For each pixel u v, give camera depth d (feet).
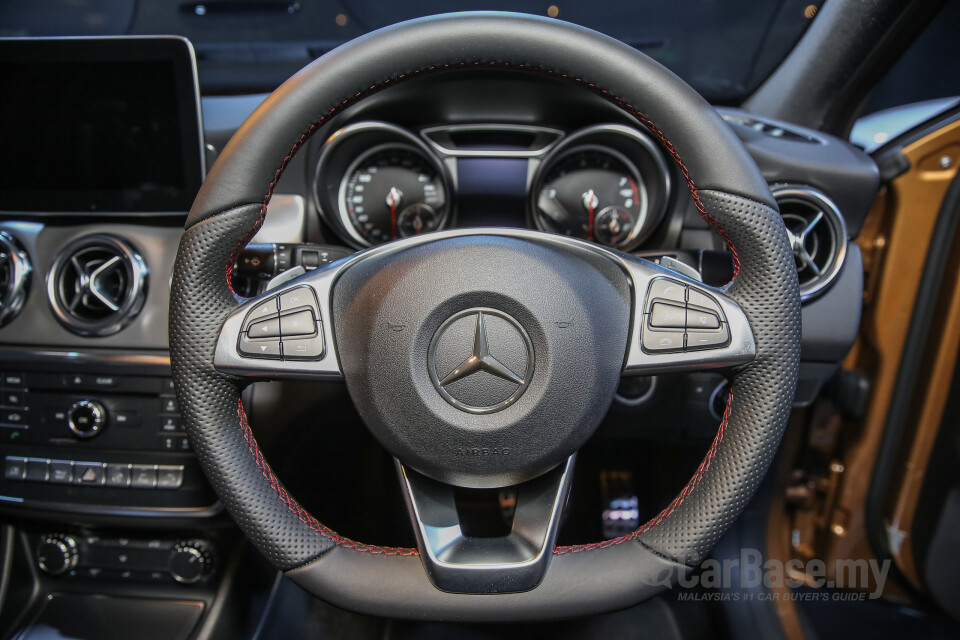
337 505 4.26
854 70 4.08
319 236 4.01
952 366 3.80
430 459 2.13
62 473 3.42
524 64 2.13
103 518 3.50
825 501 4.61
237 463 2.21
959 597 3.97
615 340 2.19
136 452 3.40
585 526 4.52
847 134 4.41
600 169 3.90
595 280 2.18
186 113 3.19
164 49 3.09
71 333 3.40
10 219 3.51
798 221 3.65
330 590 2.19
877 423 4.19
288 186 3.87
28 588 3.95
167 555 3.84
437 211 3.99
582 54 2.09
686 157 2.13
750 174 2.11
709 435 3.77
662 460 4.29
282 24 4.94
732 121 4.10
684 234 3.91
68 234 3.47
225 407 2.23
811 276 3.58
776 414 2.17
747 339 2.16
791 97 4.32
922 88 4.67
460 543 2.24
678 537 2.17
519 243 2.14
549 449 2.11
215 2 4.93
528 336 2.06
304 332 2.21
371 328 2.11
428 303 2.05
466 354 2.06
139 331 3.36
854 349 4.33
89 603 3.88
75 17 5.13
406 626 4.29
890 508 4.16
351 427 3.94
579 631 4.29
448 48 2.09
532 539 2.23
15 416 3.43
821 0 4.04
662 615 4.37
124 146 3.26
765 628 4.13
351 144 3.83
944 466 3.85
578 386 2.10
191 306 2.16
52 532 3.90
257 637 4.05
